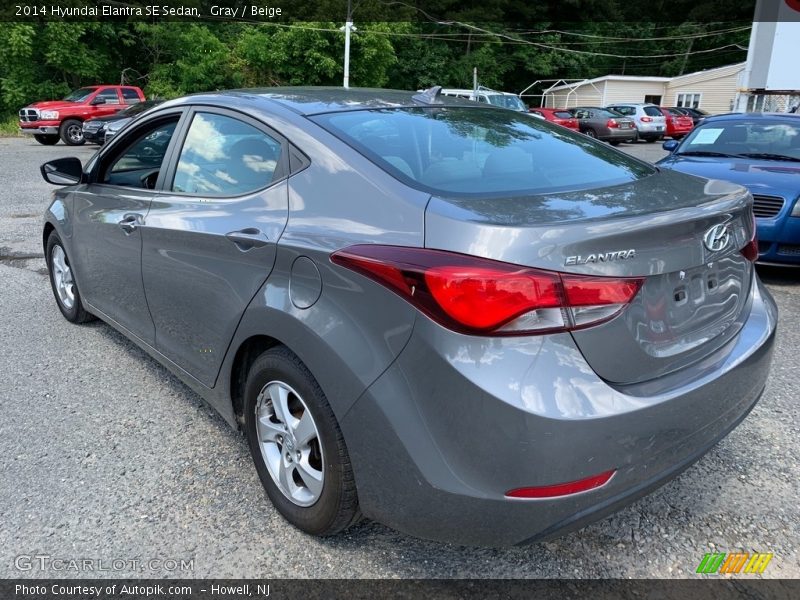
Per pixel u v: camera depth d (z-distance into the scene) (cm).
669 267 201
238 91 304
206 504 265
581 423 180
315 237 217
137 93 2086
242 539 245
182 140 310
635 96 4388
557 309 180
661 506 268
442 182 222
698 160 666
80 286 413
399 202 205
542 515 186
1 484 275
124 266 337
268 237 234
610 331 189
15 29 2569
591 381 185
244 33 3278
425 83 4641
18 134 2395
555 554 240
